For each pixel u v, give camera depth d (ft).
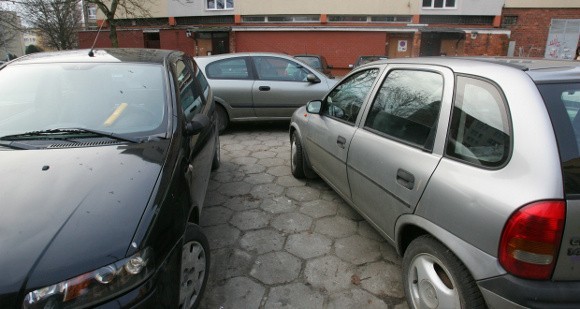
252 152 19.40
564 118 5.49
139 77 9.62
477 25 63.98
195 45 68.85
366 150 9.21
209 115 12.73
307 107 13.32
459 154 6.52
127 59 10.34
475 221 5.74
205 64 22.79
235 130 24.72
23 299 4.59
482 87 6.54
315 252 10.09
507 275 5.31
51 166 6.69
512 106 5.83
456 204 6.12
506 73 6.26
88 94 9.05
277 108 23.20
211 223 11.66
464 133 6.57
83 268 4.87
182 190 7.20
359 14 64.08
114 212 5.66
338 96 12.04
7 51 114.32
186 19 68.80
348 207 12.78
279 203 13.08
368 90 10.18
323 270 9.31
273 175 15.87
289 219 11.92
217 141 15.99
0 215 5.46
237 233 11.06
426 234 7.18
